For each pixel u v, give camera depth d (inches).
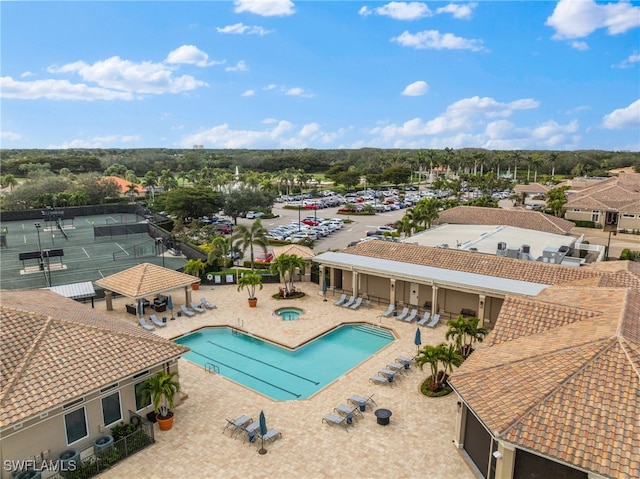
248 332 1288.1
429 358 918.4
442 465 719.1
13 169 6269.7
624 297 879.7
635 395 586.2
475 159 6441.9
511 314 893.8
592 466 517.3
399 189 5521.7
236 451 759.7
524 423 581.9
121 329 930.7
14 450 666.8
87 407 753.0
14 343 772.6
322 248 2465.6
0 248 2600.9
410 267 1464.1
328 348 1212.5
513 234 1985.7
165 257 2363.4
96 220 3683.6
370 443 778.2
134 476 698.2
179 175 6550.2
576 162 7416.3
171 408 855.1
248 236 1887.3
